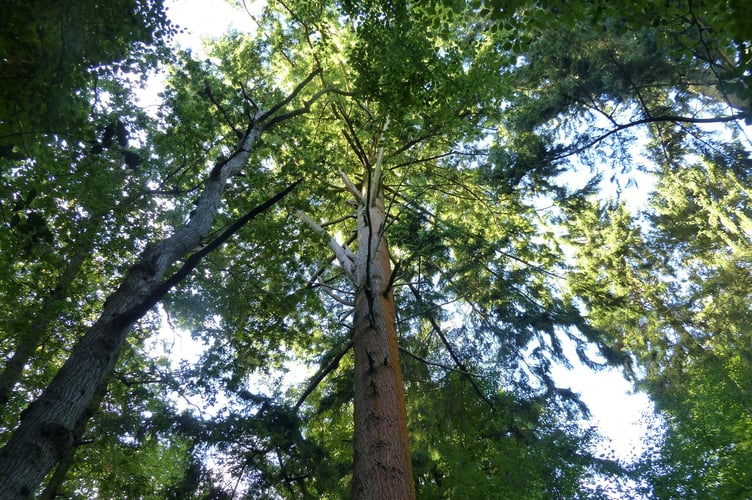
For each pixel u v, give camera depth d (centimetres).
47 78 437
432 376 1130
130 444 881
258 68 1160
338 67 1210
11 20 391
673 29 488
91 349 422
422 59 835
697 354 1298
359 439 642
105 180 819
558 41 927
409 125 922
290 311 988
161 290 426
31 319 771
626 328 1475
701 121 611
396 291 1206
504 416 955
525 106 1047
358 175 1355
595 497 729
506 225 1250
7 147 420
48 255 785
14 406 822
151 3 529
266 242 950
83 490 1066
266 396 866
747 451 714
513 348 1106
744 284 1298
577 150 937
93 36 492
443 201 1445
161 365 1122
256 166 987
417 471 974
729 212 1293
